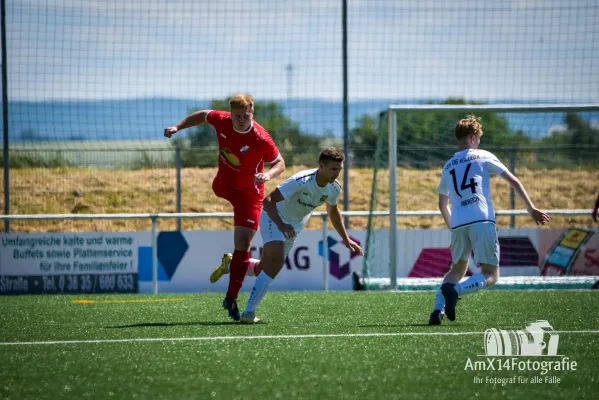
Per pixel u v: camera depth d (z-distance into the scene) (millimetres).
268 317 20109
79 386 11695
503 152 43125
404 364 13086
